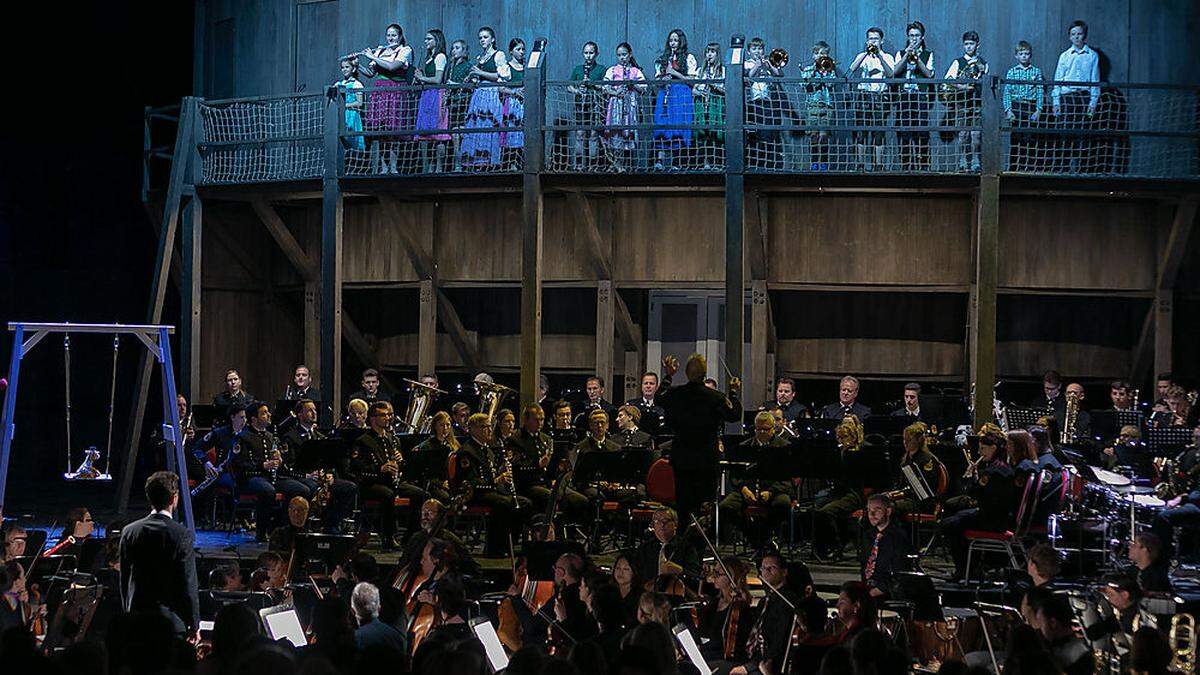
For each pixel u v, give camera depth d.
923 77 21.95
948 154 22.42
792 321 24.39
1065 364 23.88
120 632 7.63
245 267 26.08
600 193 23.81
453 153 22.98
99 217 28.72
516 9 24.23
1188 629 12.84
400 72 23.48
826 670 7.77
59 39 28.09
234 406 19.83
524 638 12.64
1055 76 22.56
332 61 25.25
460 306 25.38
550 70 24.03
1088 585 14.21
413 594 13.96
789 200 23.64
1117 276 23.17
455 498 16.59
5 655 6.86
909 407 20.22
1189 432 17.84
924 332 24.09
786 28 23.38
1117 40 22.78
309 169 24.98
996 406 20.81
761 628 12.67
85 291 28.45
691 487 16.23
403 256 24.98
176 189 23.44
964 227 23.30
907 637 12.79
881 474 16.73
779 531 18.34
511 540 17.19
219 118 25.91
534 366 21.20
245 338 26.12
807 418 19.28
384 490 18.39
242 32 26.12
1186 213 21.70
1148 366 23.56
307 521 17.92
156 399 29.20
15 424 27.47
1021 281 23.31
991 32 22.92
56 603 13.51
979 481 16.25
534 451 18.45
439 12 24.58
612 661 7.47
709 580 13.91
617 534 18.91
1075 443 19.41
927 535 19.72
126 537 11.52
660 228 23.83
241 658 6.56
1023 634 8.16
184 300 23.72
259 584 13.34
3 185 27.39
